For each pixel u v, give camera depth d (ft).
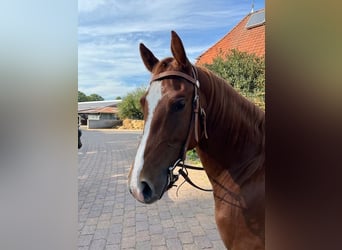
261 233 3.99
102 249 8.18
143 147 3.77
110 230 9.52
